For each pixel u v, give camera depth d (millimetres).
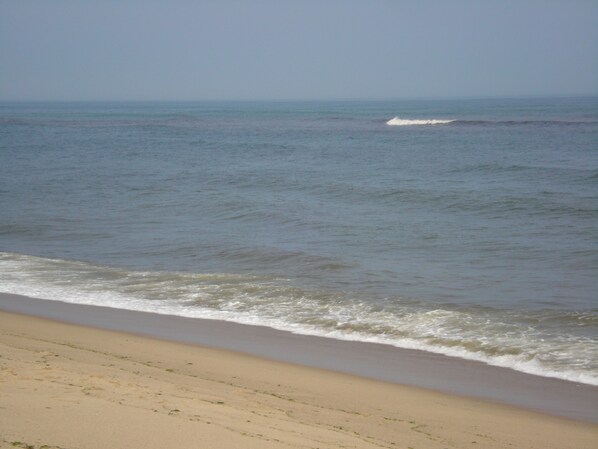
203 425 6453
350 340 11922
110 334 12094
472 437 7750
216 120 119000
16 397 6785
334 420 7891
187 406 7301
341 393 9219
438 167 41406
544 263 17969
